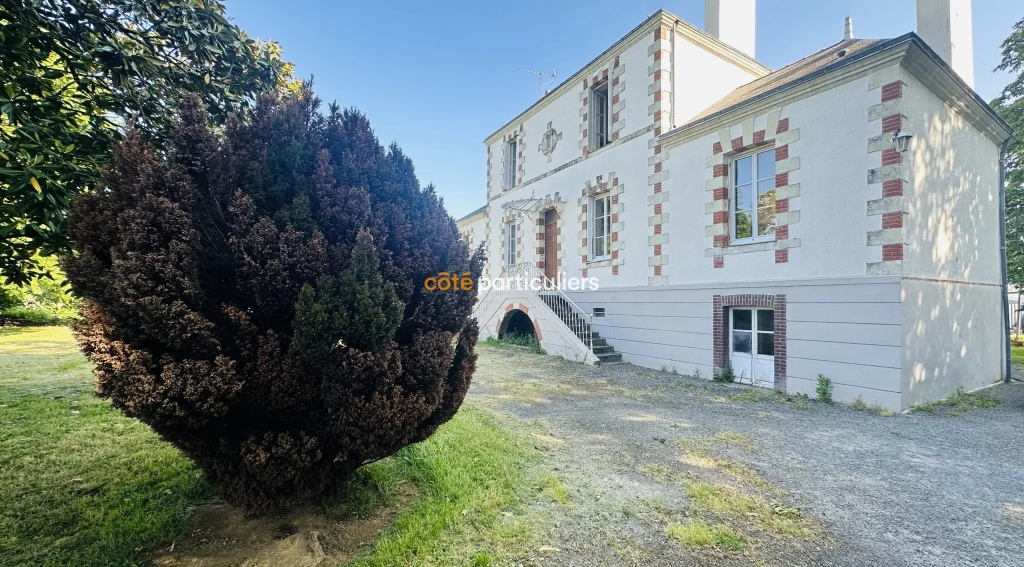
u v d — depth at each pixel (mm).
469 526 2932
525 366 9859
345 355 2408
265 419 2512
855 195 6652
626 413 6059
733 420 5758
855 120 6668
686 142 9258
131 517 2900
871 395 6414
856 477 3930
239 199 2338
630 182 10680
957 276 7578
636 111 10547
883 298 6316
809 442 4883
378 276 2543
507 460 4066
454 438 4469
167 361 2133
